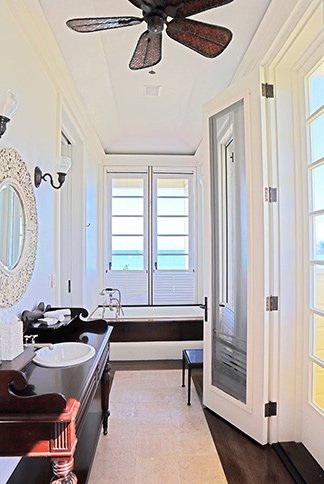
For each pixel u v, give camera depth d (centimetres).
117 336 439
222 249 297
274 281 239
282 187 239
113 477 210
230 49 279
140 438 253
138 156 546
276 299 239
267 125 240
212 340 298
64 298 391
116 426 271
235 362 273
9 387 128
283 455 226
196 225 555
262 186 240
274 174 239
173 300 551
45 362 170
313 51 216
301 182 238
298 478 204
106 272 547
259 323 244
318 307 224
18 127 201
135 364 423
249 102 250
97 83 343
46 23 224
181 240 557
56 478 126
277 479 206
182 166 554
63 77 283
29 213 215
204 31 191
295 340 240
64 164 257
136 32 276
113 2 240
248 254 254
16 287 196
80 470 191
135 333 441
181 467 219
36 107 232
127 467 219
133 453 234
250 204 252
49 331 220
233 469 216
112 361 434
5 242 183
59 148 286
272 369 239
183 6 176
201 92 372
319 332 222
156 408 302
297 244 240
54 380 150
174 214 556
